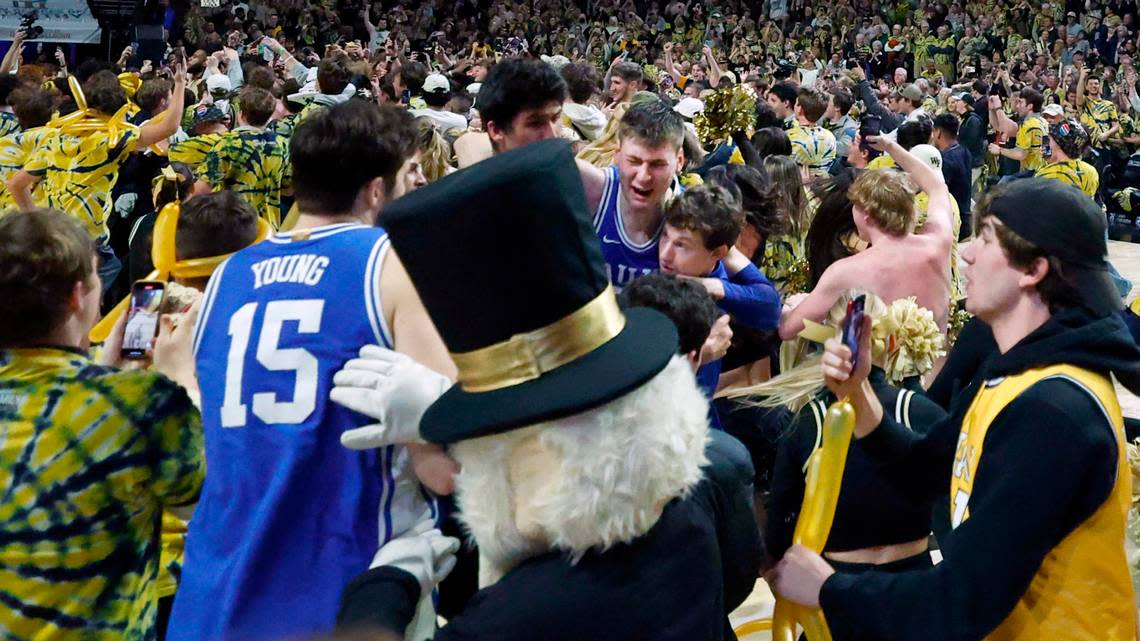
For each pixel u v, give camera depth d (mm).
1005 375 1933
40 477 1953
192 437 2041
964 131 11867
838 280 3590
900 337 2689
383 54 16406
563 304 1517
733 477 1810
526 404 1507
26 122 6195
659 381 1578
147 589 2082
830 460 2131
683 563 1648
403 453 2098
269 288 2143
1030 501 1805
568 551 1611
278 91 8594
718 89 4789
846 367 2131
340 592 2043
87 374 1992
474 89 8992
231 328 2146
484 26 23375
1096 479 1813
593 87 5352
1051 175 8594
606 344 1547
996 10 21469
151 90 7730
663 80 14773
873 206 3598
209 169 6246
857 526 2557
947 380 3014
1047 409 1825
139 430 1986
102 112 5758
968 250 2016
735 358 3662
